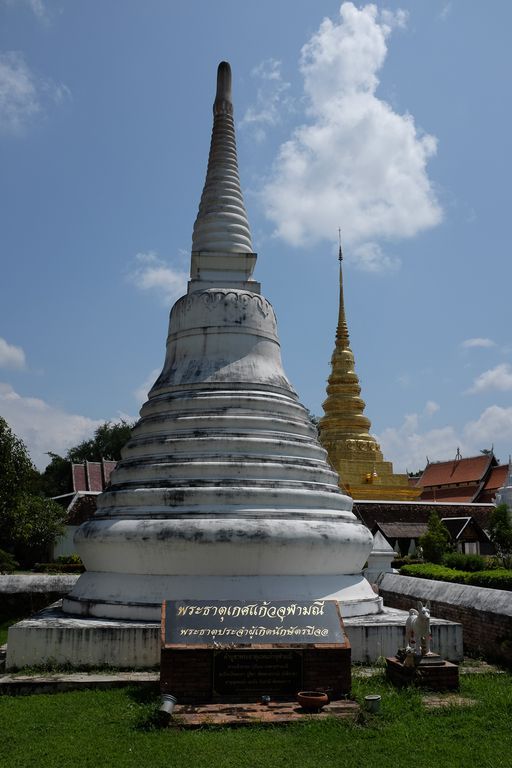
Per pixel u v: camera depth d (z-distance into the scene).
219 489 16.81
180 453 17.89
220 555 15.96
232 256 21.66
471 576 22.56
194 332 20.39
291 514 16.94
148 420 19.31
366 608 17.14
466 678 14.46
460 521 47.47
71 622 15.65
